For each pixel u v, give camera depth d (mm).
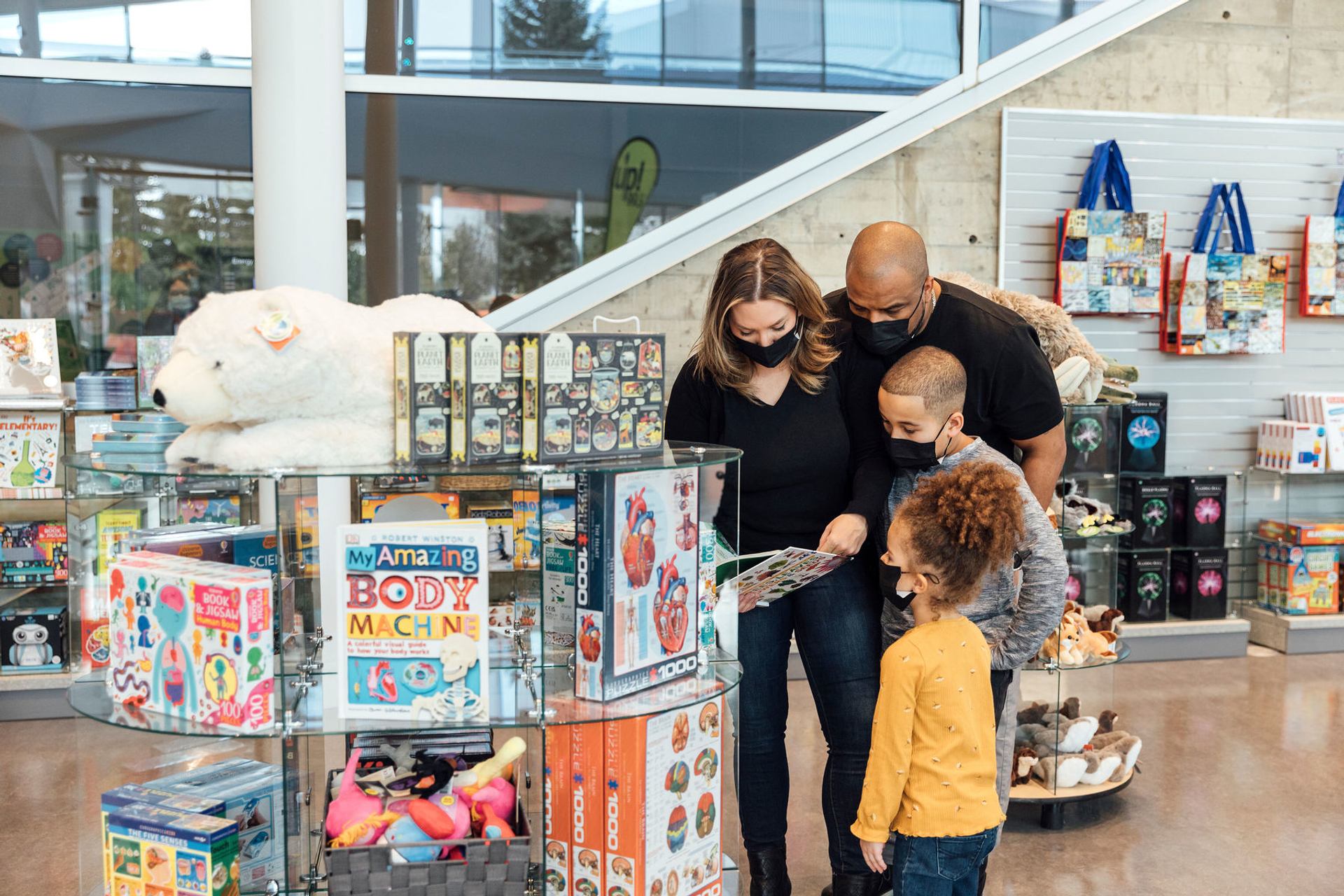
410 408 1650
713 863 2139
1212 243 5148
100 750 2096
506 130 4504
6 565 4152
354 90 4383
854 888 2473
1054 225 4961
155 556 1831
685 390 2555
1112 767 3297
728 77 4625
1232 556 5340
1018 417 2531
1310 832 3240
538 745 1967
